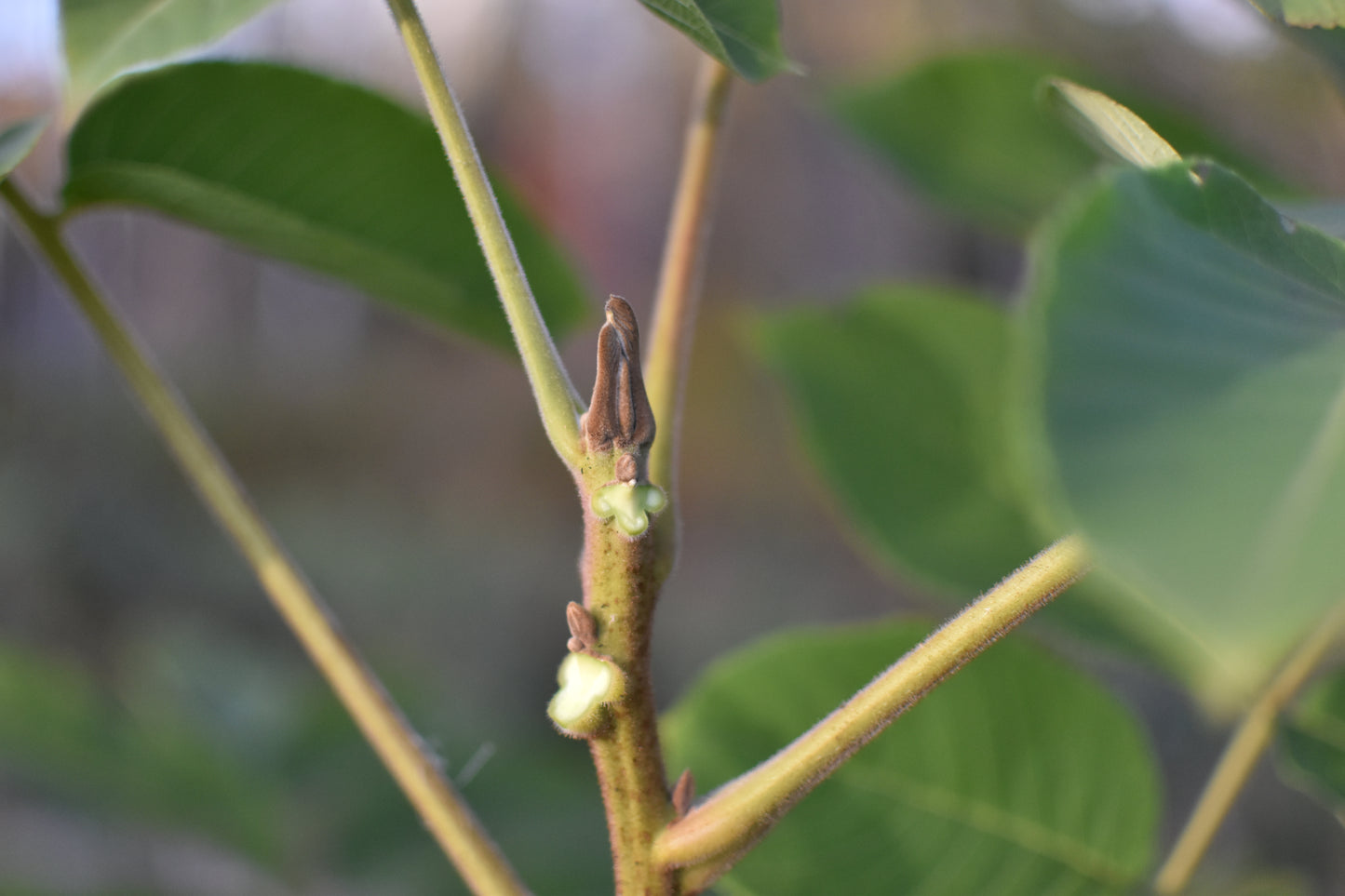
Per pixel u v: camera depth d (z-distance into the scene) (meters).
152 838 0.66
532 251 0.39
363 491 3.30
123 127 0.36
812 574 2.70
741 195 3.58
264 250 0.39
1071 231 0.24
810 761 0.32
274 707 0.64
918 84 0.44
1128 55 1.53
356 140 0.37
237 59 0.36
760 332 0.46
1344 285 0.26
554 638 2.38
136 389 0.35
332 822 0.60
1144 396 0.21
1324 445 0.19
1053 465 0.19
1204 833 0.38
